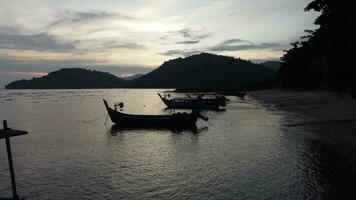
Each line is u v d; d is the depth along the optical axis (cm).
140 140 3372
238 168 2122
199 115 4197
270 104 7262
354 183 1689
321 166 2017
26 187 1889
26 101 12712
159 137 3528
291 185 1730
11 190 1844
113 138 3538
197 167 2202
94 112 7212
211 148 2811
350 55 3108
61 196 1733
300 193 1608
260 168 2092
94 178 2027
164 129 4100
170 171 2133
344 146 2430
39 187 1883
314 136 2939
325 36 3547
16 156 2708
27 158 2633
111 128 4331
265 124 4088
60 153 2798
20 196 1748
